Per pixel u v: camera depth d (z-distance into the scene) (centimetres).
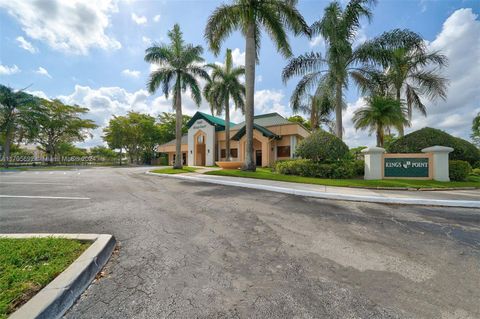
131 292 231
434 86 1572
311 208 590
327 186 927
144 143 4453
